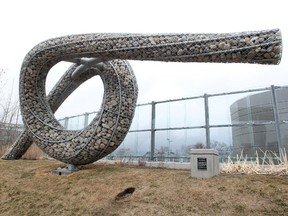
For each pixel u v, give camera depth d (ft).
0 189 23.47
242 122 29.48
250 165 21.85
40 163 31.32
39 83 28.71
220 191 16.24
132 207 16.47
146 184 18.93
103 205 17.46
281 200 14.39
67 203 18.72
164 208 15.71
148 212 15.65
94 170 24.16
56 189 21.25
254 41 16.40
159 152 34.32
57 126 27.68
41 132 27.30
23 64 28.12
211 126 30.86
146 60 20.62
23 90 28.60
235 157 28.30
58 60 26.78
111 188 19.34
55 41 24.49
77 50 23.12
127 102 24.75
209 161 18.81
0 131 56.18
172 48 18.71
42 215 17.92
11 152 37.47
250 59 17.02
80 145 24.48
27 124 28.14
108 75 25.72
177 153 32.65
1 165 31.12
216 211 14.60
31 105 28.48
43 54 26.03
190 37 18.35
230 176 18.51
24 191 22.13
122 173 22.38
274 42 15.94
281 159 22.77
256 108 31.27
